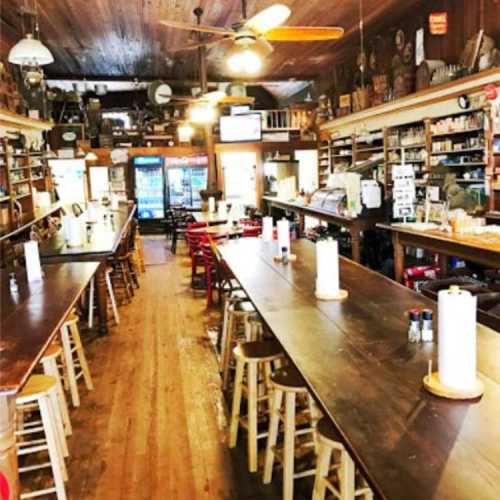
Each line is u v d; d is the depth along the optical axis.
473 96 5.99
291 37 4.36
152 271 8.38
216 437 3.07
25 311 2.76
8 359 2.04
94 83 13.02
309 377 1.67
